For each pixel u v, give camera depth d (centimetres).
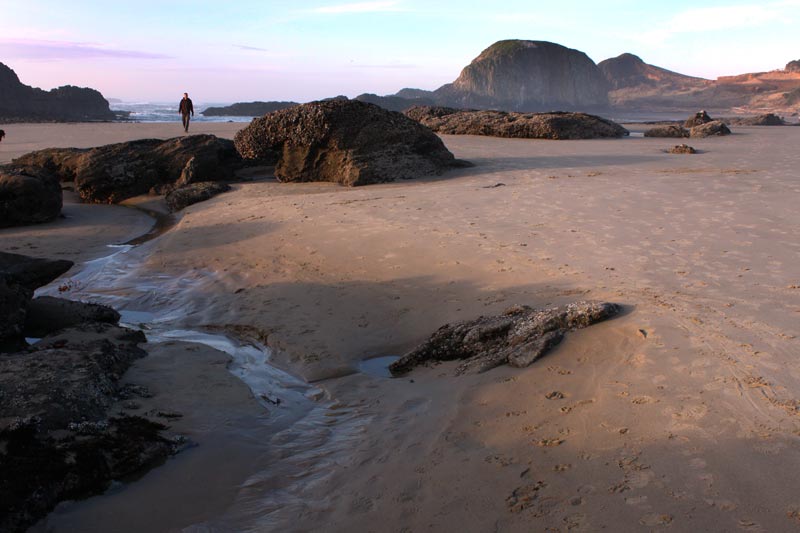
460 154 1977
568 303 591
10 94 6347
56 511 339
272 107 8494
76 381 441
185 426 432
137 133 3047
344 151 1554
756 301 553
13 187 1210
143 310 750
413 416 440
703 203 1033
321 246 914
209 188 1466
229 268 869
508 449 373
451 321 617
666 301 557
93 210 1429
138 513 342
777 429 350
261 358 588
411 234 921
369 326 638
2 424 378
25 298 609
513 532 300
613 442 362
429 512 324
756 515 288
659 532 286
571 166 1638
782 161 1631
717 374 417
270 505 349
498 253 793
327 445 417
